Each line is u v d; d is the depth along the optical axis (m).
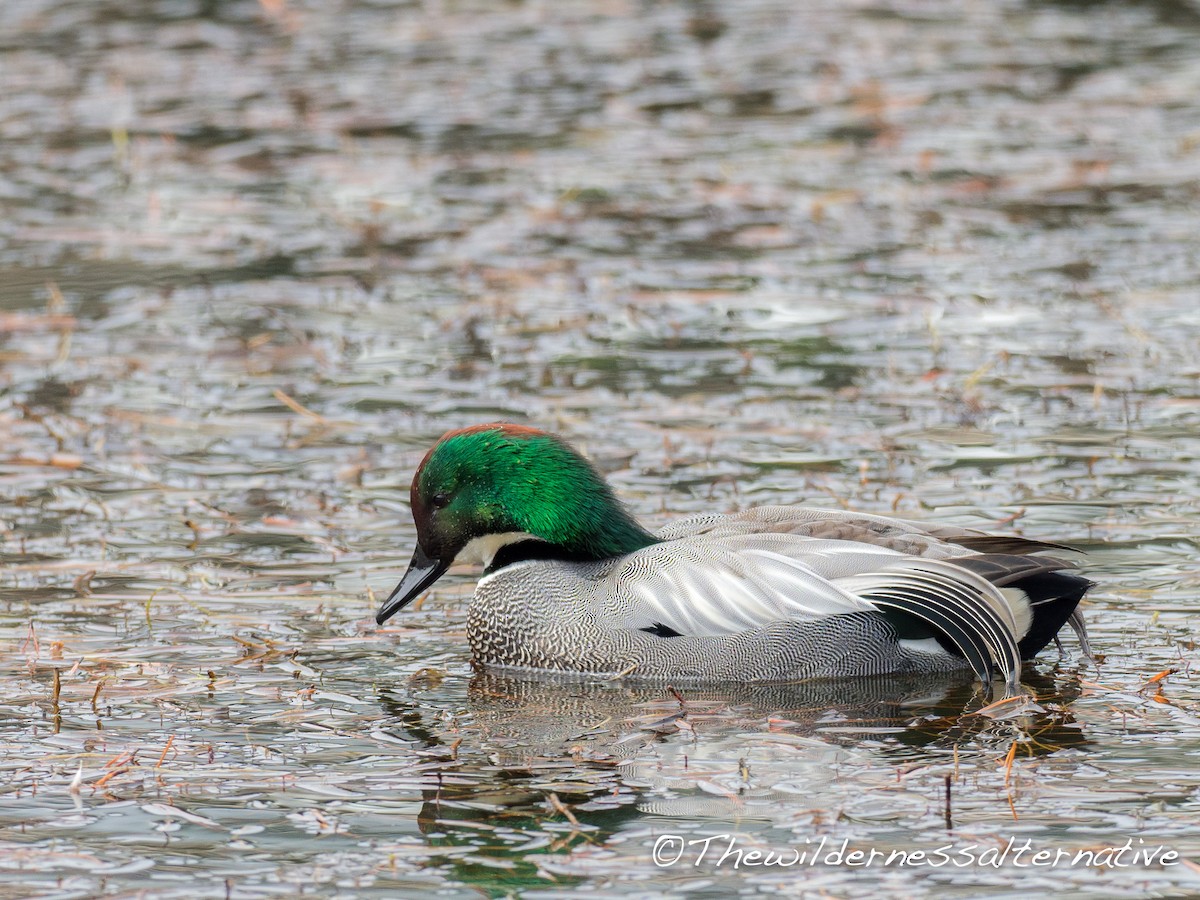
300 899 7.76
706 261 20.22
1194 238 20.62
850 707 10.16
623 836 8.32
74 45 30.34
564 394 16.25
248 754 9.37
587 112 26.50
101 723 9.80
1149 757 9.15
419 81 28.11
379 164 24.22
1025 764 9.09
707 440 14.95
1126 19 31.50
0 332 18.03
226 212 22.25
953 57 29.23
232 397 16.30
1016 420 15.29
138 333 18.03
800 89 27.56
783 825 8.41
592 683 10.80
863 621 10.67
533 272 19.95
